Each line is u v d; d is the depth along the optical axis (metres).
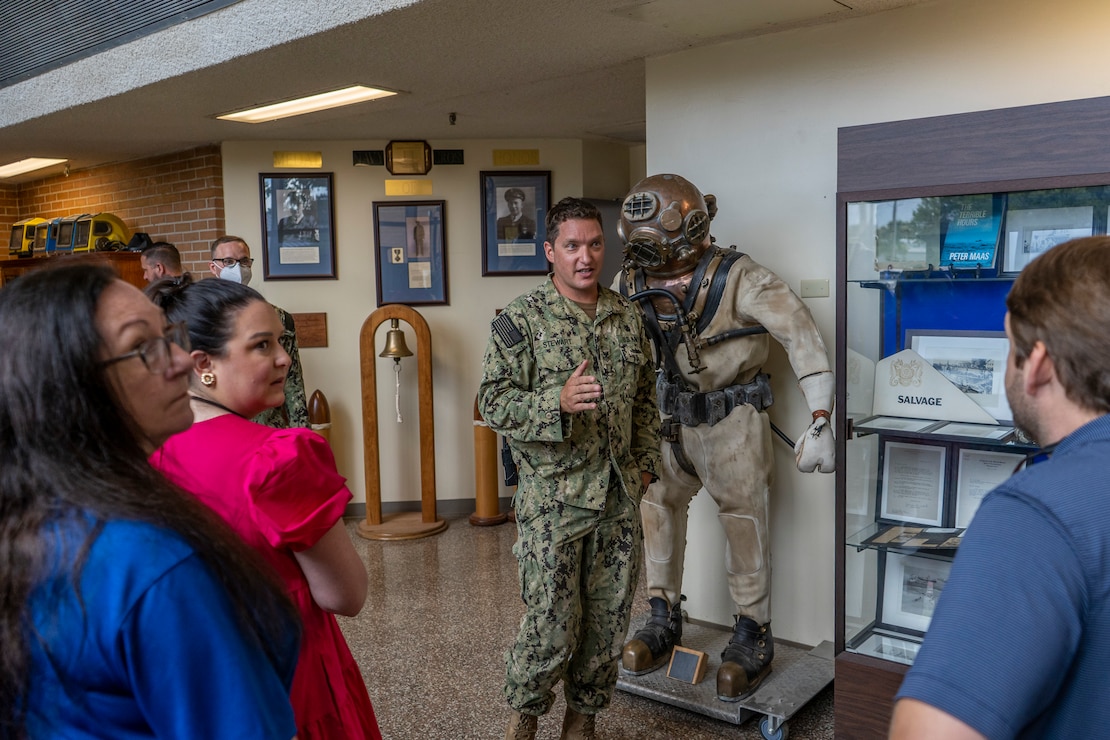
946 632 0.73
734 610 3.22
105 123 4.15
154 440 0.81
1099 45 2.32
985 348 2.13
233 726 0.73
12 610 0.69
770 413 3.04
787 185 2.93
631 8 2.55
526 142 5.01
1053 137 1.87
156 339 0.79
